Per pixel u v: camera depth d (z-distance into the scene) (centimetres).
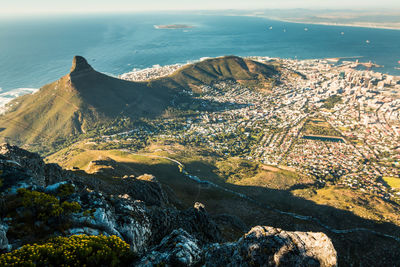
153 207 4362
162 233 3853
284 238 2525
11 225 2128
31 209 2323
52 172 5072
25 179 2741
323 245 2430
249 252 2494
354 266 9656
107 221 2723
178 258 2425
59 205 2481
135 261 2256
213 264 2553
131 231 2950
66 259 1833
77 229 2397
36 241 2109
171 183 14450
